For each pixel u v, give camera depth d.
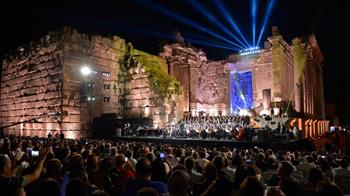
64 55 33.75
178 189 4.60
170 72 44.53
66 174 6.13
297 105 44.31
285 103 36.28
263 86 41.78
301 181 8.28
